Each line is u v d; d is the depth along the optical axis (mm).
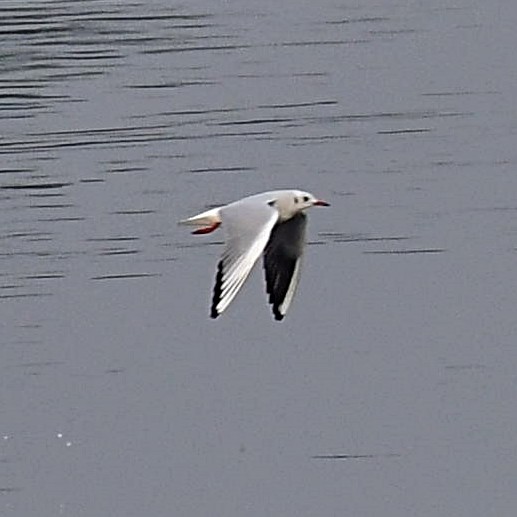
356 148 23312
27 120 25000
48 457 14719
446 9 32562
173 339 16875
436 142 23484
